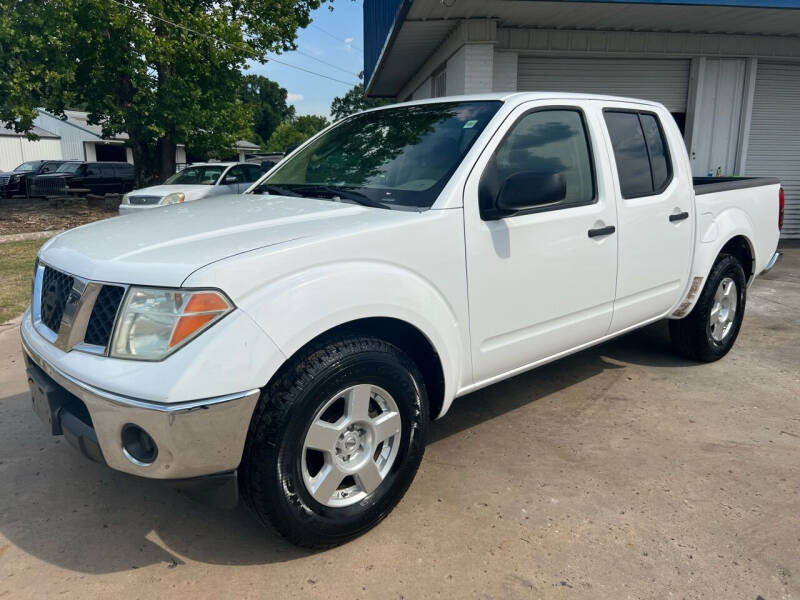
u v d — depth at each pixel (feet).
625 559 8.40
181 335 7.14
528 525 9.14
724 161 37.17
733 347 17.33
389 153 11.06
